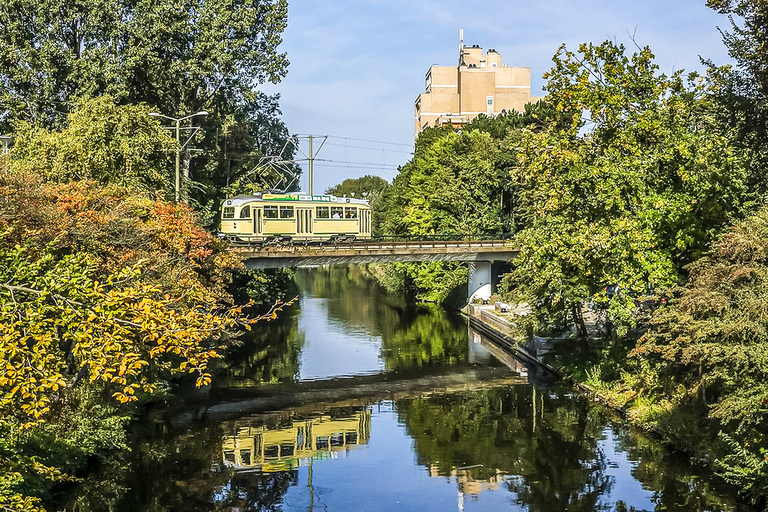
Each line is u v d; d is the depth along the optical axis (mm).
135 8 53812
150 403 33719
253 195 58344
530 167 32781
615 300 30594
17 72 50688
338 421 32625
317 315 67938
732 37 33219
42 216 21422
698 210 30297
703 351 20672
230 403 35625
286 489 23797
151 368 32938
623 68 30625
